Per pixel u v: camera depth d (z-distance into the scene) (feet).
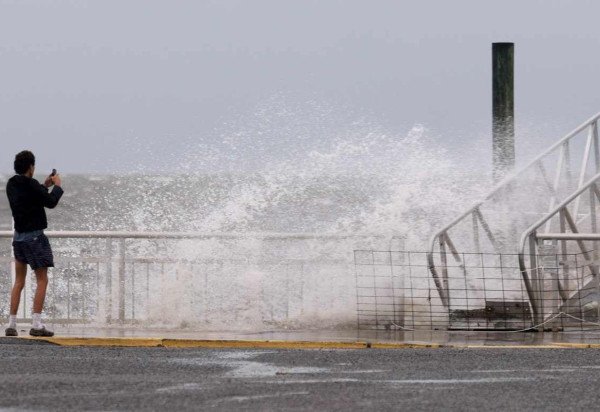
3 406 69.31
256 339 107.96
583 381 80.59
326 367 88.99
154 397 72.49
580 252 130.21
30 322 123.54
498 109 166.09
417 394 74.18
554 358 95.14
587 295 123.54
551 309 121.60
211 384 78.43
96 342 107.55
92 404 69.92
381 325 124.47
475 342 108.47
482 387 77.51
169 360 93.15
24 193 110.42
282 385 78.07
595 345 105.09
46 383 78.48
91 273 126.41
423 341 108.47
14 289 110.93
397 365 90.33
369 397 72.84
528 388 77.05
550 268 121.49
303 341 106.52
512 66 166.91
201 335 112.16
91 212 439.22
